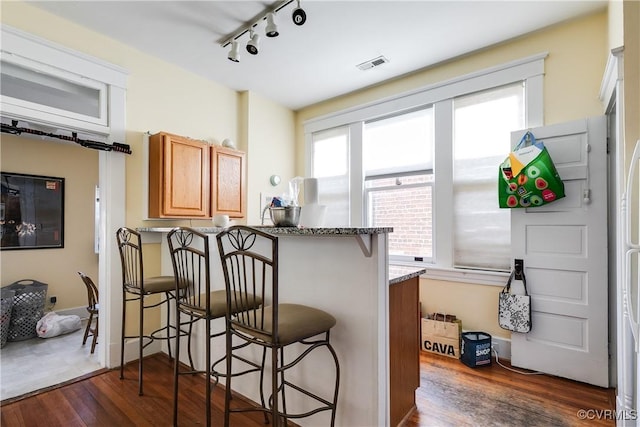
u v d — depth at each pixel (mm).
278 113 4059
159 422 1814
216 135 3447
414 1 2201
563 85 2457
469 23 2451
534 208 2434
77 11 2293
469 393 2113
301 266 1806
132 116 2730
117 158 2605
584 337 2232
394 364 1732
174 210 2721
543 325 2383
